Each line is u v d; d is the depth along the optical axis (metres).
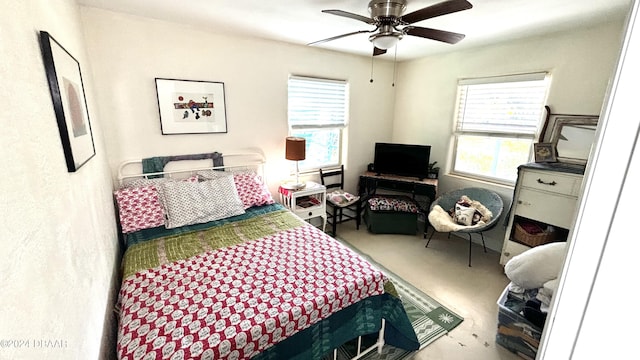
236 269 1.65
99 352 1.17
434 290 2.45
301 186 3.14
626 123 0.37
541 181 2.41
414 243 3.33
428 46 3.06
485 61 3.07
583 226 0.42
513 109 2.95
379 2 1.80
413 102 3.91
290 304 1.37
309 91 3.36
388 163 3.71
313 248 1.91
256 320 1.27
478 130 3.28
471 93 3.30
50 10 1.16
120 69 2.26
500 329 1.86
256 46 2.84
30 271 0.64
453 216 3.10
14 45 0.75
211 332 1.20
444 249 3.18
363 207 3.95
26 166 0.71
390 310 1.70
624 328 0.37
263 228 2.22
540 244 2.50
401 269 2.78
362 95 3.79
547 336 0.49
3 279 0.53
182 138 2.62
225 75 2.72
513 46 2.82
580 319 0.42
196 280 1.54
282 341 1.33
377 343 1.76
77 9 1.90
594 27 2.31
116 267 1.85
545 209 2.43
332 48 3.24
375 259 2.96
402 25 1.90
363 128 3.94
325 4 1.96
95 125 1.93
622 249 0.37
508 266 1.91
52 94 1.01
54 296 0.76
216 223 2.31
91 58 2.14
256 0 1.89
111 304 1.54
